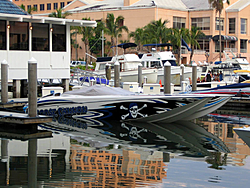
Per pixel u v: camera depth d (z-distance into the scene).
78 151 15.13
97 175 12.30
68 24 26.20
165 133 18.91
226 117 25.06
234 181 11.78
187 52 75.19
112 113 21.92
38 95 26.91
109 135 18.25
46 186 11.37
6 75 22.30
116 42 66.25
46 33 25.64
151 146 16.09
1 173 12.43
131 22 73.06
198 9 76.38
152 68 40.25
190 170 12.85
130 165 13.34
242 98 30.23
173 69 42.41
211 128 20.58
